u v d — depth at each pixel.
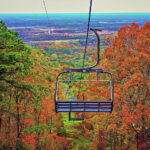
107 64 31.17
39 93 18.55
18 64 15.13
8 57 14.84
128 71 27.73
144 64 27.11
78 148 33.75
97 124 29.77
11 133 24.62
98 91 29.97
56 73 47.12
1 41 15.26
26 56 16.81
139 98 26.20
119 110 27.09
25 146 24.61
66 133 39.38
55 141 33.62
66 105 10.67
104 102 10.64
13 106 22.05
